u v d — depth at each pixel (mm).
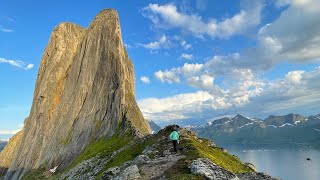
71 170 122375
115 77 191000
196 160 42219
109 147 129125
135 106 173125
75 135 181625
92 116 183250
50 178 149250
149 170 44250
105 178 50406
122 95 174750
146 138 87688
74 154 168875
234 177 38719
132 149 87938
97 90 195250
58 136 193250
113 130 159000
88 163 118562
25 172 195875
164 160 49000
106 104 181500
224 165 63719
